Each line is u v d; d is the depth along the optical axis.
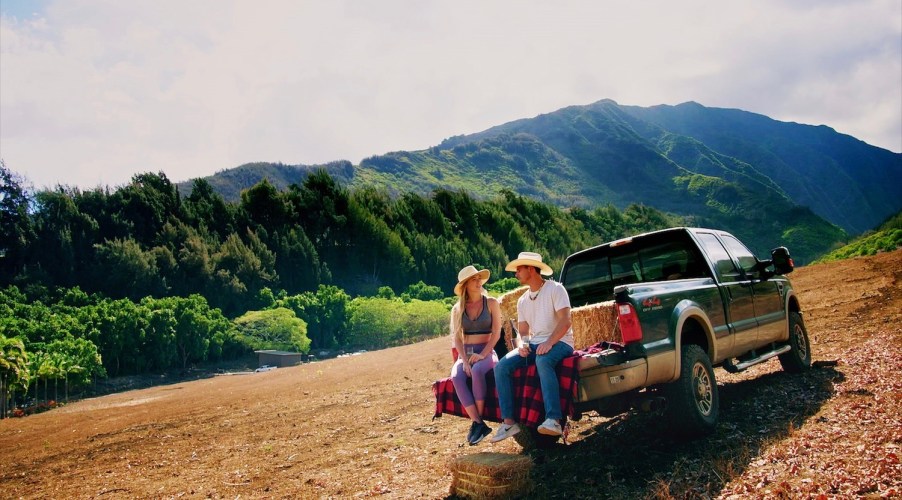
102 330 67.25
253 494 6.25
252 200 116.19
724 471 4.76
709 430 5.74
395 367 19.67
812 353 9.42
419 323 82.88
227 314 90.25
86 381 56.47
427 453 6.92
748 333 6.96
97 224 96.56
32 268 88.19
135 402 29.45
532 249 148.25
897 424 5.19
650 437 6.02
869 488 4.06
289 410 12.86
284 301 86.00
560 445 6.30
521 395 5.27
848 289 17.23
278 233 109.31
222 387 30.02
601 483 4.96
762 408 6.50
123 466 8.93
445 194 149.00
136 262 89.19
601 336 5.89
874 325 10.94
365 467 6.72
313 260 105.00
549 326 5.29
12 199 97.56
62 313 73.94
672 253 6.87
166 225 100.12
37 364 50.25
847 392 6.57
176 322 71.75
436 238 129.25
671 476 4.84
